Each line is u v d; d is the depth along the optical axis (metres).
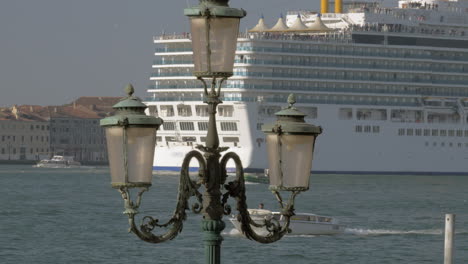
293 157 35.84
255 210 175.75
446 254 99.50
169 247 158.38
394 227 196.75
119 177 33.66
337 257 151.25
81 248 158.50
